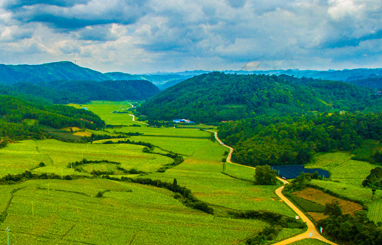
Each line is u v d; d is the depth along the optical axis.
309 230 91.38
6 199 111.75
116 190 128.12
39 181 137.75
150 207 110.06
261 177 139.75
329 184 128.50
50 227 91.50
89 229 90.69
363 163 162.75
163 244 82.88
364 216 93.75
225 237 86.88
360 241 79.38
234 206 110.12
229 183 140.12
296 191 125.00
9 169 150.25
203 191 126.75
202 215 103.44
